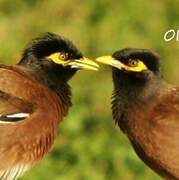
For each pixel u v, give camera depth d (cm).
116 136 1891
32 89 1321
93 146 1862
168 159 1330
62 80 1354
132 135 1346
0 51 1945
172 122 1323
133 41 1991
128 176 1839
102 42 1983
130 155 1847
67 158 1855
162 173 1350
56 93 1345
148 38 2011
